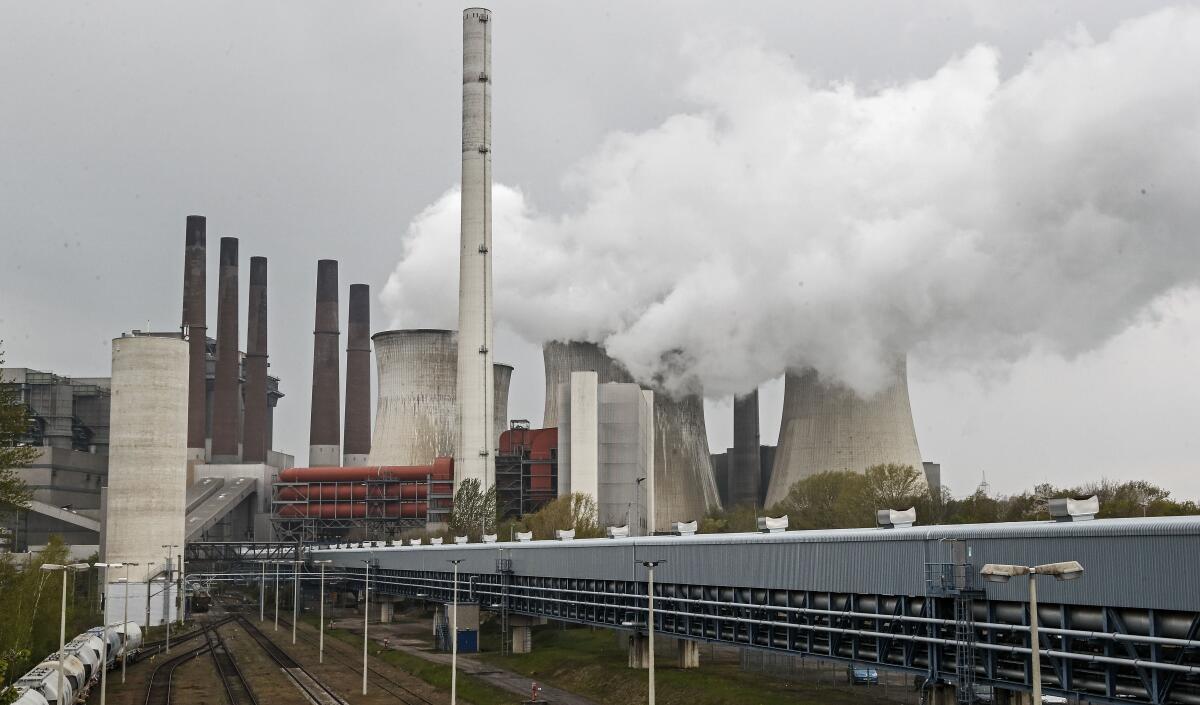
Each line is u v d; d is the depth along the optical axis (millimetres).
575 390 188750
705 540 67812
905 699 64188
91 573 179000
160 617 152250
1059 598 41625
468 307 188375
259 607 185125
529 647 103125
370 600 158625
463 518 180250
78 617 134750
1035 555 42875
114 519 168625
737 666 80875
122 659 92250
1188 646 36688
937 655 47344
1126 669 39812
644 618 75812
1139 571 38781
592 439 187875
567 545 89812
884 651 50906
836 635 54531
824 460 192375
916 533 48750
